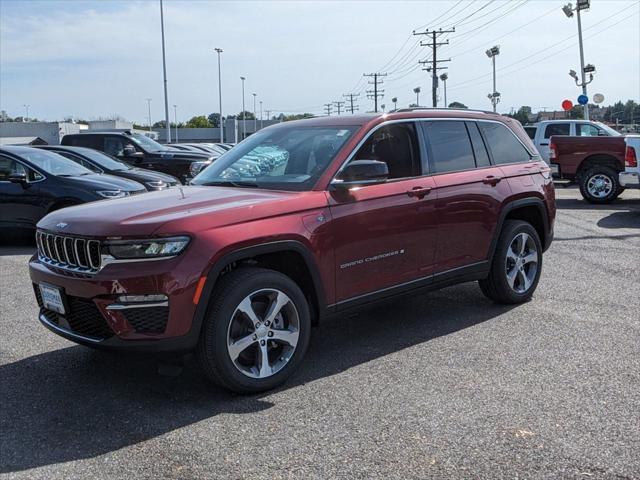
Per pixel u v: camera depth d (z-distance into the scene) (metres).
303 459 3.35
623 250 8.95
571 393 4.11
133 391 4.30
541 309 6.07
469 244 5.61
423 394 4.15
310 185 4.60
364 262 4.77
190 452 3.45
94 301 3.87
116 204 4.44
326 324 5.78
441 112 5.71
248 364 4.23
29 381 4.51
